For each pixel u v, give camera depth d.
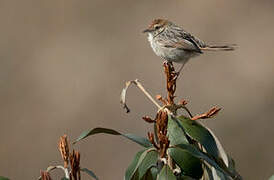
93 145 15.86
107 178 15.43
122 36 18.62
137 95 16.72
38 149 16.06
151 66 17.47
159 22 9.43
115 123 16.33
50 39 18.78
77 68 17.77
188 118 4.68
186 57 9.22
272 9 19.50
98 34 18.73
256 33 19.05
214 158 4.64
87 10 19.30
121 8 19.14
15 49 18.48
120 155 15.70
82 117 16.62
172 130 4.61
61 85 17.44
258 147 16.25
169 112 4.71
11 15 19.22
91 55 18.08
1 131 16.36
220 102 16.86
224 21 19.27
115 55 17.98
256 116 16.75
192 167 4.44
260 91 17.31
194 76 17.22
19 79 17.64
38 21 19.22
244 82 17.48
